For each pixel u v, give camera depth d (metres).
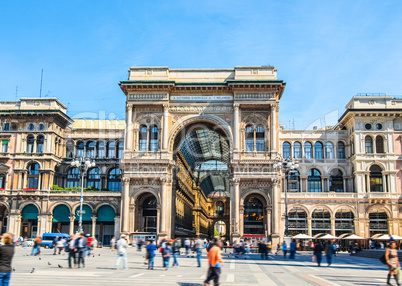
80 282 22.17
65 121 88.56
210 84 72.25
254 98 71.88
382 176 85.31
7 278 15.19
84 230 82.06
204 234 143.25
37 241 46.81
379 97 87.00
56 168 86.19
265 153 70.75
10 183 82.00
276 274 29.70
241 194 69.75
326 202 84.19
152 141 73.00
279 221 69.25
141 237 69.12
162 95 72.75
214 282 19.48
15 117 84.31
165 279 24.77
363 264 42.91
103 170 89.75
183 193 93.69
